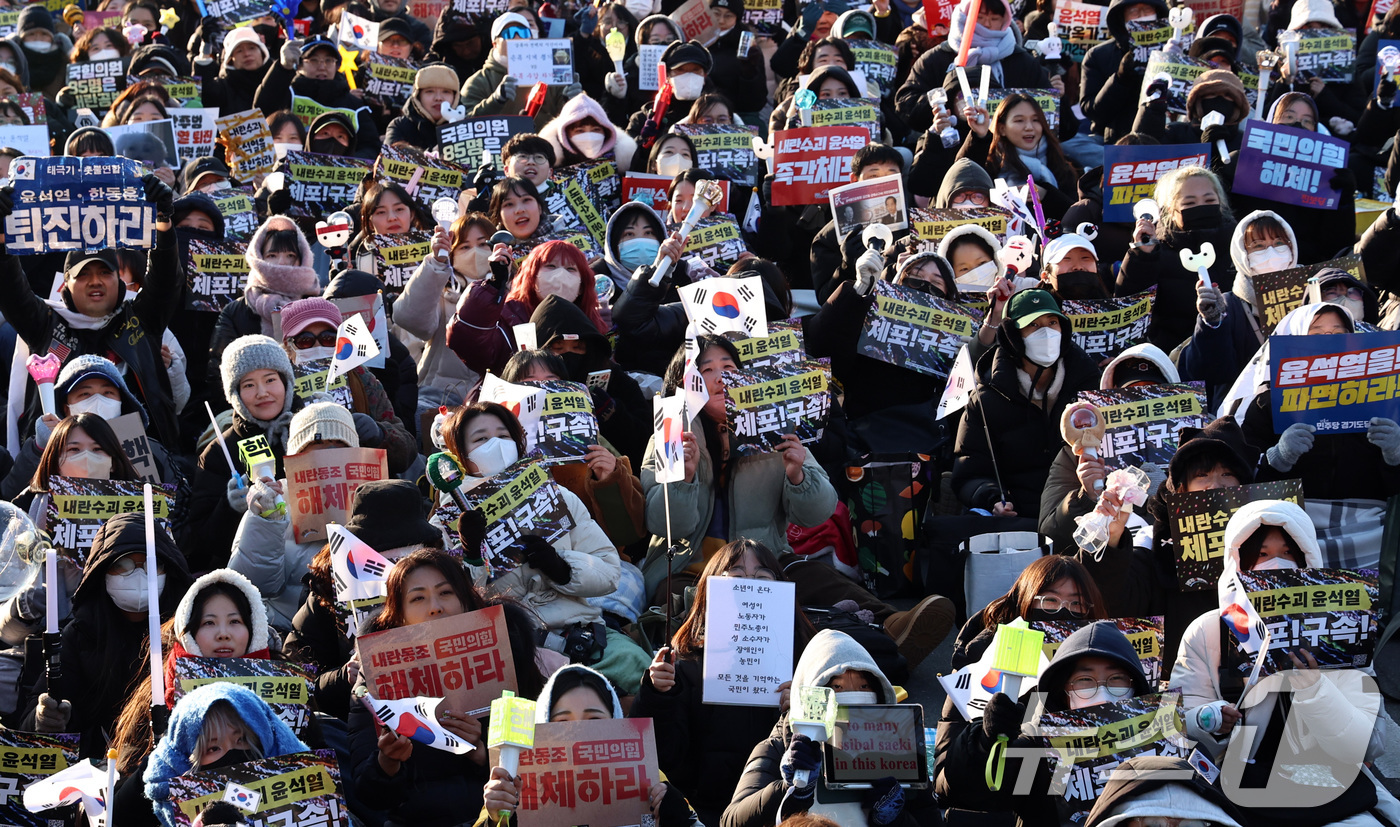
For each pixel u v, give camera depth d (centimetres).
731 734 949
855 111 1858
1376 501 1170
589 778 794
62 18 2855
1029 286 1482
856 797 788
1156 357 1266
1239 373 1399
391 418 1362
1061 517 1138
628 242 1623
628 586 1162
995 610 979
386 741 841
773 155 1858
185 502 1291
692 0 2358
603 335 1342
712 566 980
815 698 792
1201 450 1071
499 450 1088
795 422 1185
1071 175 1878
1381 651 1105
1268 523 977
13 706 990
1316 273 1345
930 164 1906
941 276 1488
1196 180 1586
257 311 1517
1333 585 921
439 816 884
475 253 1541
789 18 2702
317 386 1308
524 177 1734
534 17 2472
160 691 872
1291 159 1727
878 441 1404
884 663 1105
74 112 2389
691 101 2130
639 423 1331
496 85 2314
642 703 925
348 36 2548
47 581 945
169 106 2175
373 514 1030
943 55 2203
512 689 892
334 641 1019
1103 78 2256
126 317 1398
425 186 1800
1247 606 921
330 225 1523
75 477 1123
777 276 1545
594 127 1920
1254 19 2517
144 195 1292
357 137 2222
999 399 1293
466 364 1395
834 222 1720
